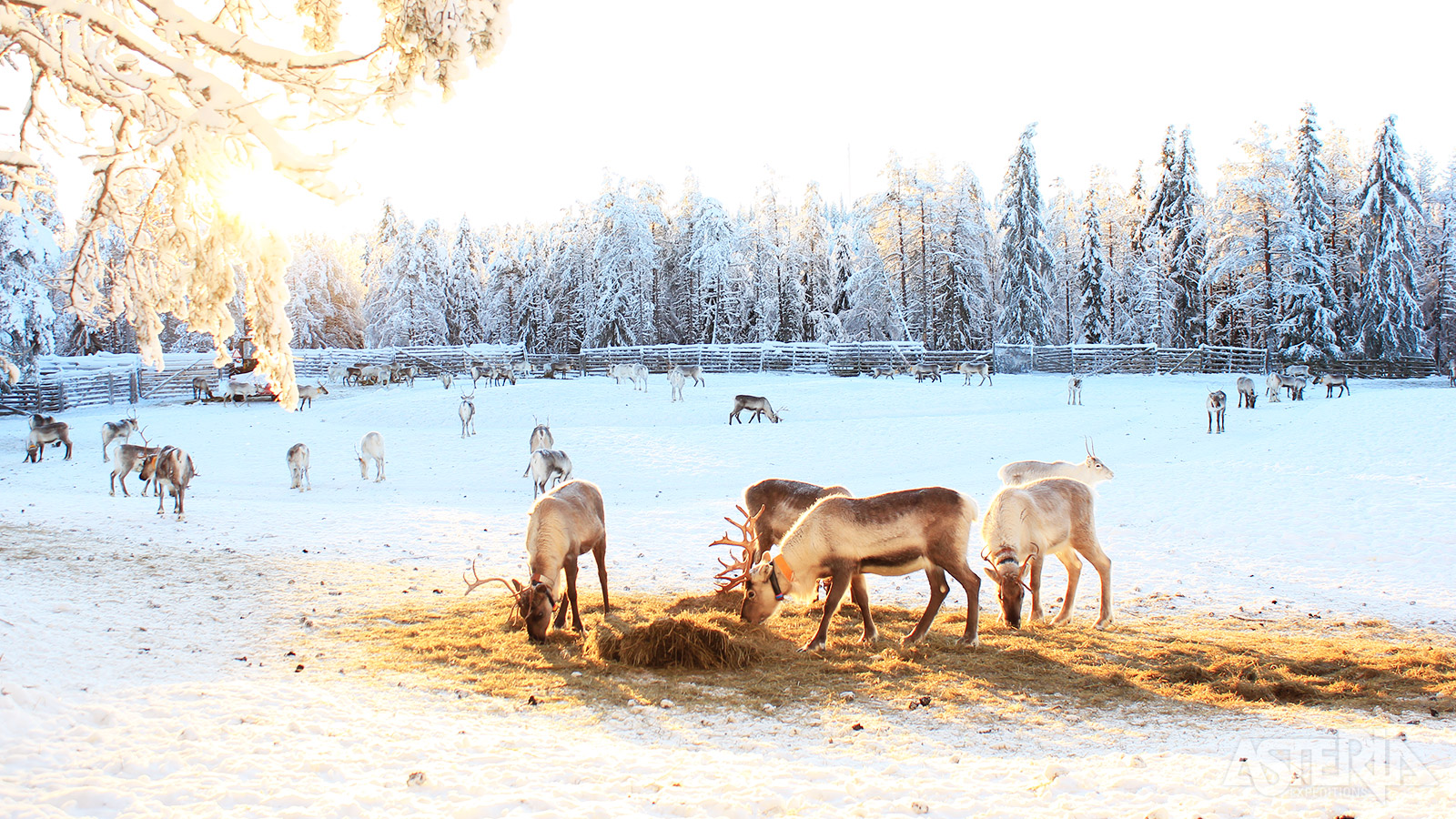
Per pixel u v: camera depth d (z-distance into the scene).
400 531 14.93
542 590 8.26
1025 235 56.59
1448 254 58.38
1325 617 9.51
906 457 24.62
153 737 5.14
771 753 5.31
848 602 10.31
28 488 20.69
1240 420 30.33
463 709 6.19
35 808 4.02
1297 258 50.53
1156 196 58.84
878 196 59.03
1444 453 19.86
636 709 6.35
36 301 36.50
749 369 58.03
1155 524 14.77
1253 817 3.85
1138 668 7.43
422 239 64.81
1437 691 6.62
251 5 6.10
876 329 60.75
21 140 6.03
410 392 43.75
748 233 66.75
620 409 36.12
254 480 22.05
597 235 63.81
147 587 10.16
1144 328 60.56
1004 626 9.05
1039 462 14.27
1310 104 52.72
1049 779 4.61
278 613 9.28
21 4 4.91
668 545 13.93
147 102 5.11
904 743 5.57
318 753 4.96
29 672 6.35
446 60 4.94
